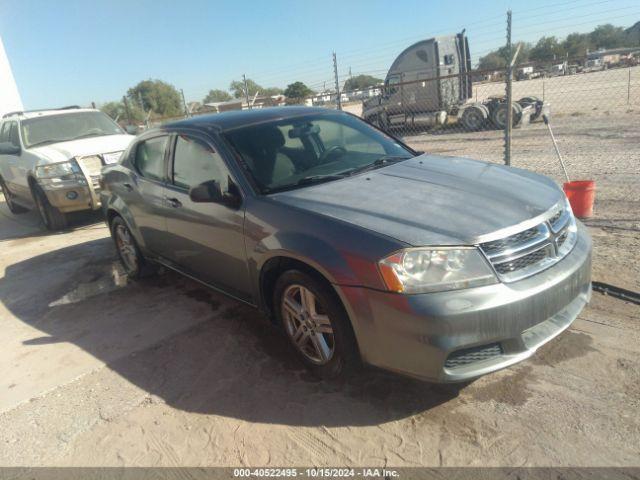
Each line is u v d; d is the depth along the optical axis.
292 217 3.09
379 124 18.42
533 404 2.81
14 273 6.27
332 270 2.75
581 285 2.96
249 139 3.82
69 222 8.94
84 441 2.92
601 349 3.23
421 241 2.60
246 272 3.53
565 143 11.55
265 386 3.25
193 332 4.09
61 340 4.25
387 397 3.01
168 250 4.55
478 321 2.51
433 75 16.88
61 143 8.35
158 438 2.87
